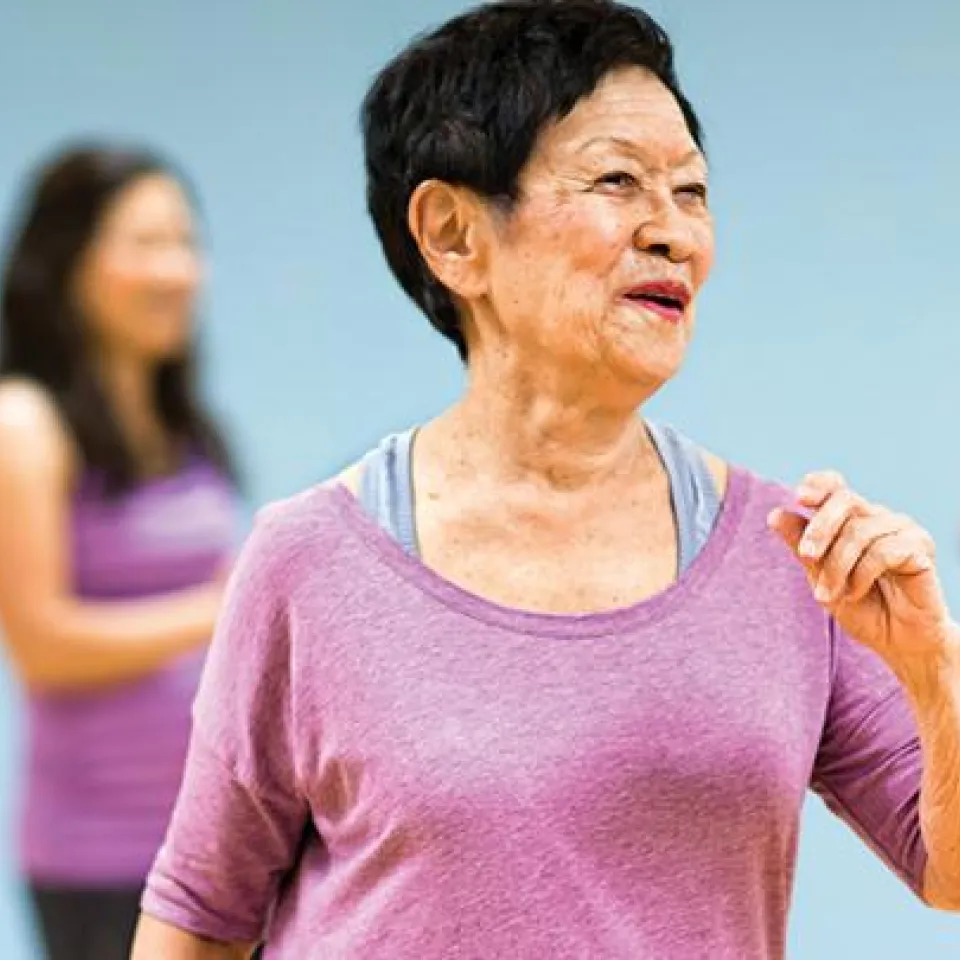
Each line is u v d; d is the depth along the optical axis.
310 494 3.64
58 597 6.56
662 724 3.39
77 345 6.77
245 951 3.84
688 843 3.39
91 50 10.07
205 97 10.05
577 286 3.46
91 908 6.65
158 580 6.73
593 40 3.49
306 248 10.02
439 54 3.57
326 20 10.02
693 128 3.62
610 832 3.37
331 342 10.00
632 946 3.36
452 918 3.38
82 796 6.63
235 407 9.95
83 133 10.08
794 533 3.33
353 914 3.51
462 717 3.40
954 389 9.70
